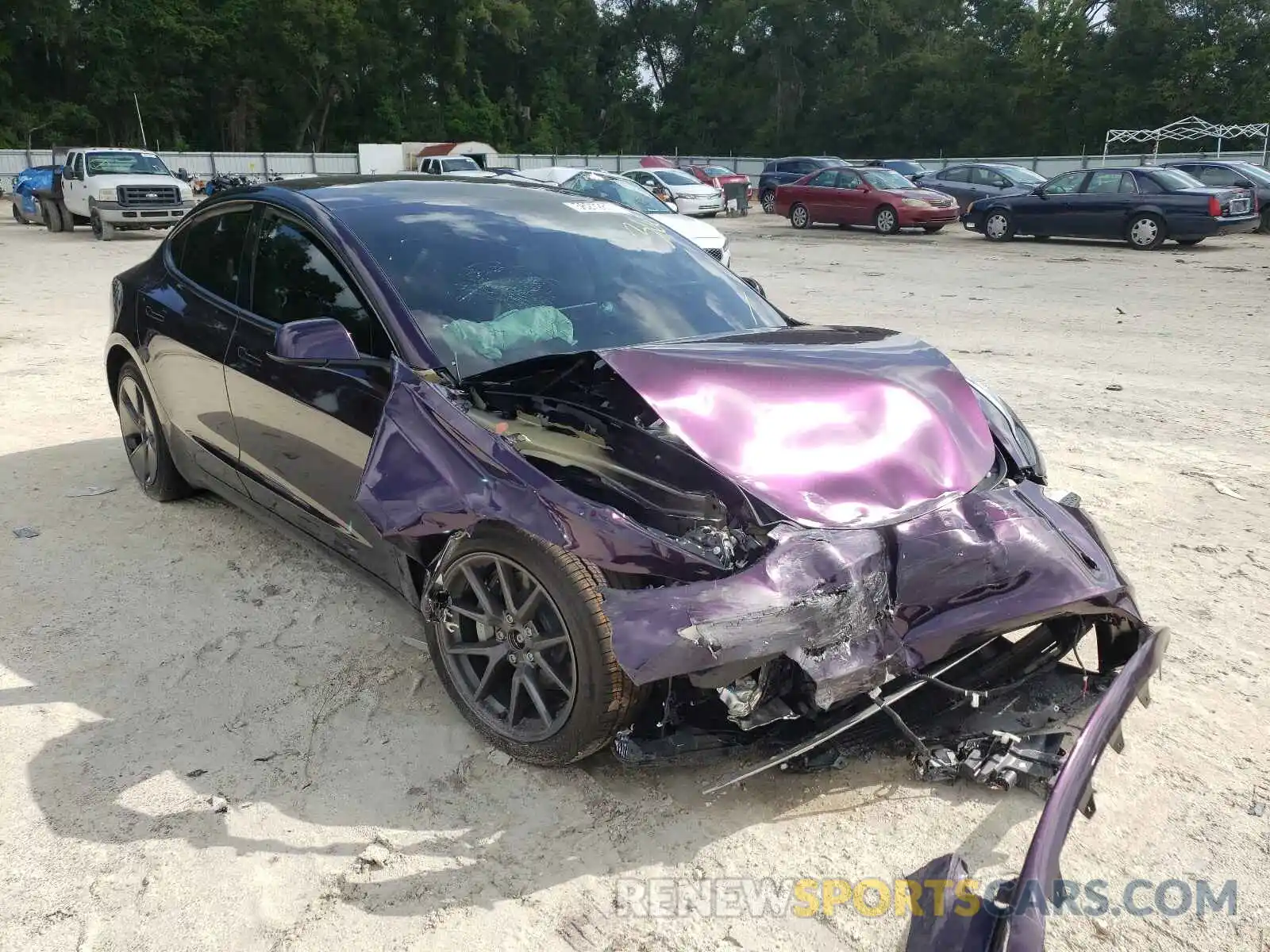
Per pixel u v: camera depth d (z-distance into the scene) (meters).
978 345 9.07
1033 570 2.67
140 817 2.65
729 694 2.38
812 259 16.77
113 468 5.51
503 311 3.44
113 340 4.83
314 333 3.03
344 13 57.81
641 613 2.37
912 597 2.57
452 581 2.94
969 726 2.81
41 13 50.94
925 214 21.31
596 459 2.89
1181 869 2.48
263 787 2.78
